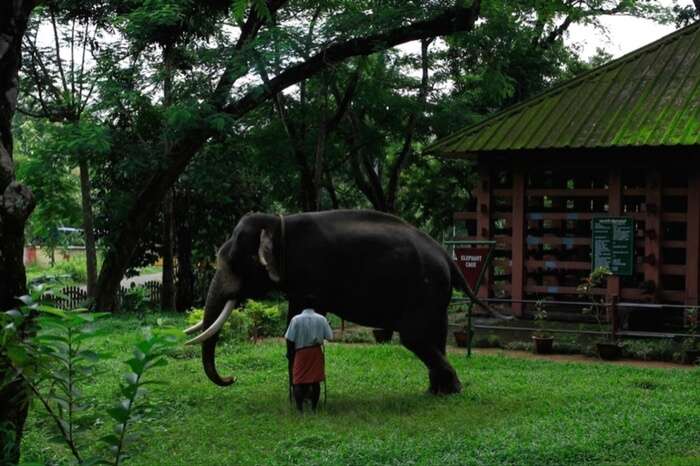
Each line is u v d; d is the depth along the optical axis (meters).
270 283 10.08
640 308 15.38
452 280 10.66
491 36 21.20
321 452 7.44
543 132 16.53
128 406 3.82
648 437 7.76
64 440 3.88
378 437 8.10
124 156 20.00
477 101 26.30
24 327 4.04
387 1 19.06
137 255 24.25
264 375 11.59
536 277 17.58
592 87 17.67
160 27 18.75
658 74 17.34
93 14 19.84
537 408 9.30
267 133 22.73
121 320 17.75
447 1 18.88
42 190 20.47
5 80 4.46
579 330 14.77
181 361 12.88
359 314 10.16
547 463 6.99
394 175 24.64
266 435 8.30
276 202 27.48
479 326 15.21
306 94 23.41
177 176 19.98
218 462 7.27
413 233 10.44
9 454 4.00
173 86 19.41
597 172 17.12
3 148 4.36
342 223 10.20
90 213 20.52
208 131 19.30
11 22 4.48
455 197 27.78
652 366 12.70
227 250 10.08
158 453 7.54
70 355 3.84
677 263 17.64
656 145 15.05
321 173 22.27
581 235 18.02
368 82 22.97
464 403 9.66
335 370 12.00
